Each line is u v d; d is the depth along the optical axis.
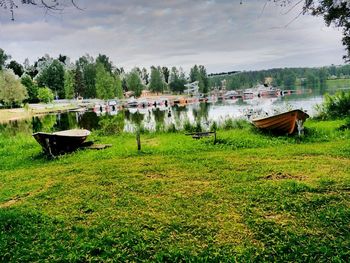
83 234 4.83
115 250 4.32
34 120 42.31
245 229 4.75
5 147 14.39
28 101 79.44
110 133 16.86
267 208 5.40
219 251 4.19
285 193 6.00
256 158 9.24
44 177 8.64
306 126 14.53
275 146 11.12
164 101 68.69
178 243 4.46
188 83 109.88
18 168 10.29
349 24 12.28
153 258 4.13
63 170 9.27
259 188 6.39
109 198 6.43
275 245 4.25
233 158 9.37
